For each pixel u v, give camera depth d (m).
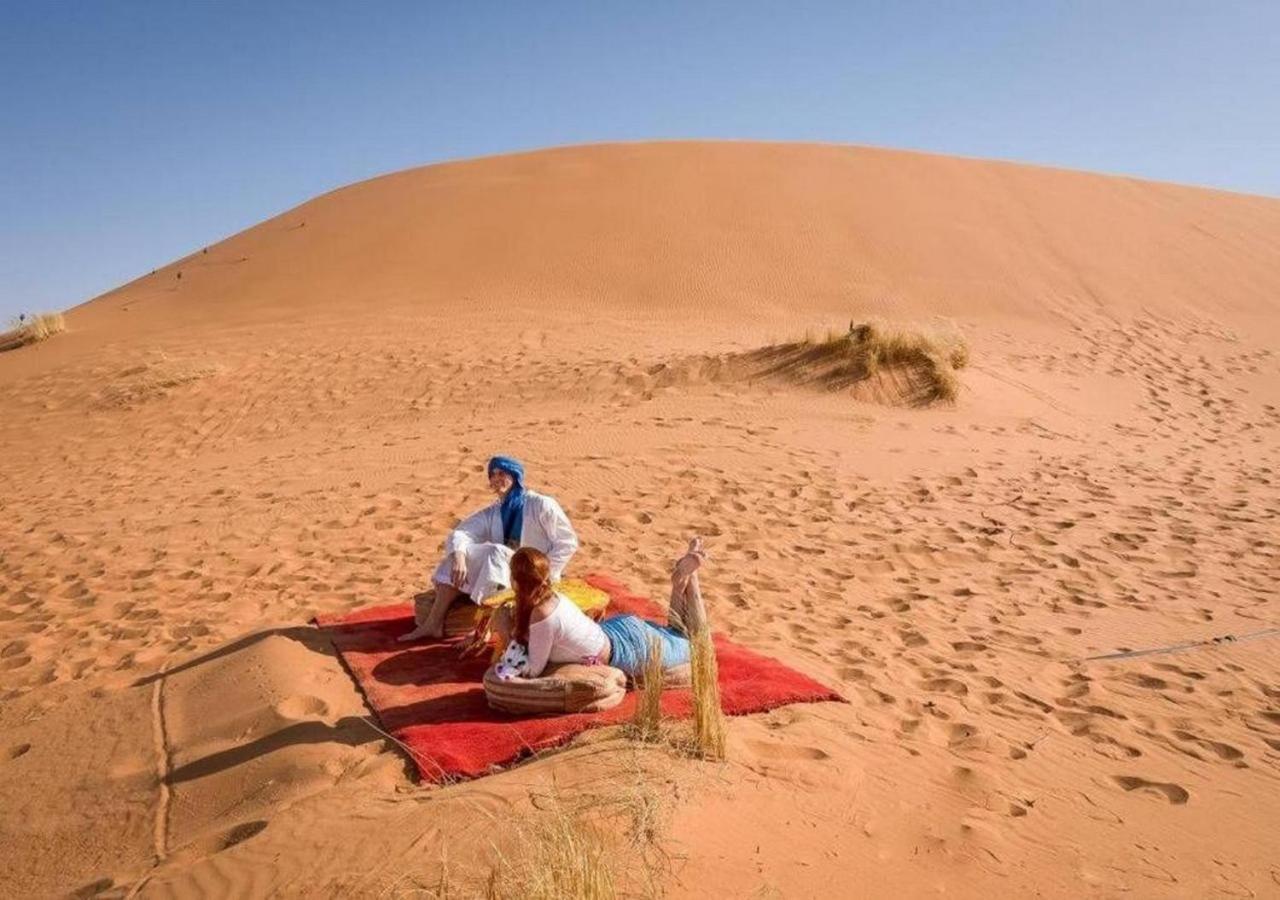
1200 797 4.97
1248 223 34.25
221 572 8.73
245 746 4.92
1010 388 17.00
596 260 28.89
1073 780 5.04
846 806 4.41
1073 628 7.43
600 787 4.10
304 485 12.03
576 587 6.11
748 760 4.65
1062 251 29.59
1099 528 10.12
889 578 8.57
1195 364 21.41
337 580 8.34
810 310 25.45
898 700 5.90
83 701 5.88
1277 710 6.09
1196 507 11.11
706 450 12.82
